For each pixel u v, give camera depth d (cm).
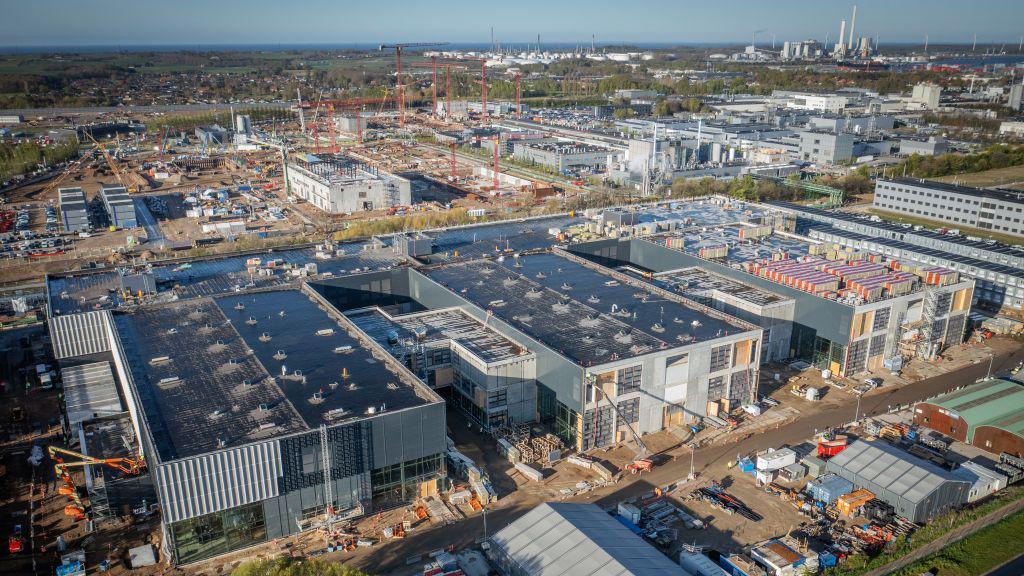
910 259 19888
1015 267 18600
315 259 17338
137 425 10850
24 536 9881
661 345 12438
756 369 13288
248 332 13088
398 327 13825
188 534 9112
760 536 9906
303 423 9819
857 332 14438
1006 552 9575
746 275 16200
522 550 8969
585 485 10994
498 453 11950
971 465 11288
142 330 13125
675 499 10738
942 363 15362
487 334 13575
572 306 14425
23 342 16325
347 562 9294
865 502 10438
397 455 10225
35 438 12331
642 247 19000
